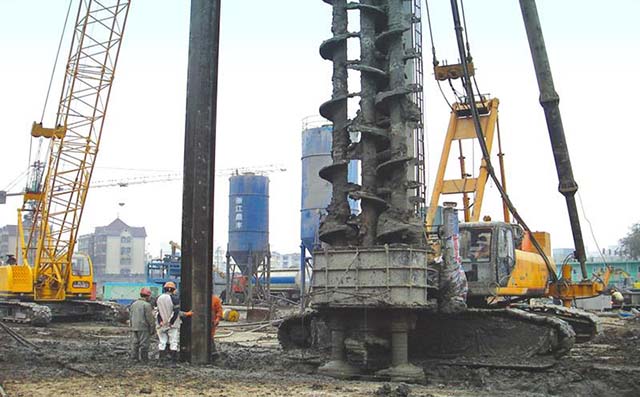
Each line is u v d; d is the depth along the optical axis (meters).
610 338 25.78
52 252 36.75
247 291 54.38
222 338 26.70
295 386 12.61
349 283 14.17
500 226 17.22
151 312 16.50
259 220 54.94
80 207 36.78
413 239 14.70
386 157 15.31
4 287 36.34
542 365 14.85
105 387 12.02
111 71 36.38
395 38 15.21
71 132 36.22
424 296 14.01
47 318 33.66
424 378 14.00
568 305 20.80
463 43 16.69
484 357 15.56
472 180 26.86
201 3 15.85
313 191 40.88
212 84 15.75
